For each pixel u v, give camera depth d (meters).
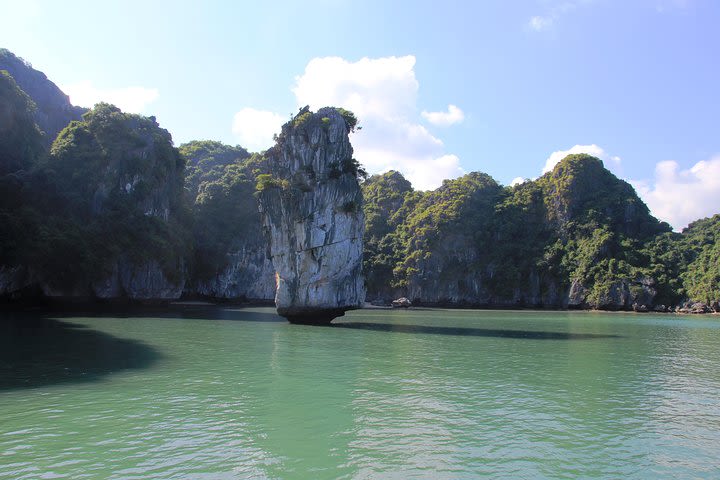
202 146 144.38
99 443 14.05
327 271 53.75
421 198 162.38
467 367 27.38
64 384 20.95
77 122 83.12
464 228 144.88
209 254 111.12
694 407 19.52
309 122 53.94
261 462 12.98
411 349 34.38
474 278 140.38
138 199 80.75
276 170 56.44
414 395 20.33
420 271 141.12
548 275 133.00
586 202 142.62
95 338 35.84
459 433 15.59
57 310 64.25
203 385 21.31
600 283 121.44
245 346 33.72
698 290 110.75
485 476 12.46
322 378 23.38
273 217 55.31
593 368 28.03
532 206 148.75
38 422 15.77
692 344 41.72
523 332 50.19
